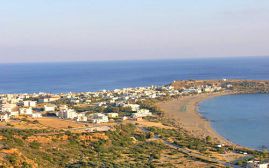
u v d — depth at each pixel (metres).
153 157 174.38
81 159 157.88
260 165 162.12
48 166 139.50
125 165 154.50
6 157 127.94
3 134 165.00
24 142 162.62
